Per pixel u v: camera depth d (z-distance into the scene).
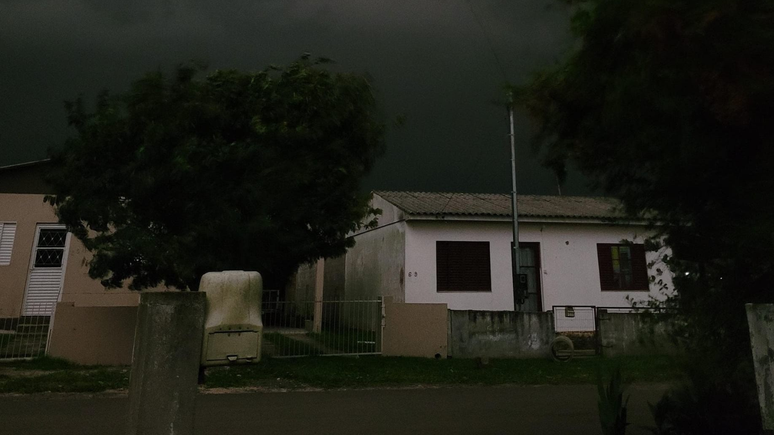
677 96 3.31
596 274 17.80
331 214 10.76
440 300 16.62
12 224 14.70
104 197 9.42
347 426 6.69
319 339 12.78
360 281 20.58
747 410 4.09
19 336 11.47
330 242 11.25
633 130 3.79
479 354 13.90
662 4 3.06
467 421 7.06
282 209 9.79
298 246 10.32
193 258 9.12
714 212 3.91
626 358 13.76
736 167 3.60
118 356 11.11
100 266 9.55
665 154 3.76
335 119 10.05
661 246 4.48
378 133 10.89
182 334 2.64
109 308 11.27
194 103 9.12
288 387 9.59
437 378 10.71
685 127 3.46
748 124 3.26
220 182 9.22
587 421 7.11
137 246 9.09
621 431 4.46
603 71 3.71
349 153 10.61
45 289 14.59
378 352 13.24
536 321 14.40
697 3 3.01
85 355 10.98
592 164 4.48
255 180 9.29
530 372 11.70
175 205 9.45
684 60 3.17
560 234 17.83
